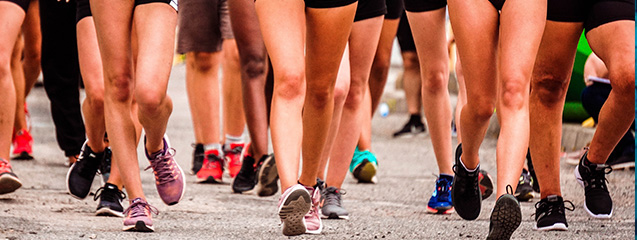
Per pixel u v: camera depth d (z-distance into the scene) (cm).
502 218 1016
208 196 1678
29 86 2094
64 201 1542
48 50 1720
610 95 1255
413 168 2242
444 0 1341
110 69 1189
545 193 1277
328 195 1418
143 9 1152
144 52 1131
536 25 1055
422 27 1366
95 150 1461
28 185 1736
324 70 1140
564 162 2273
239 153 1936
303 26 1109
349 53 1353
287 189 1081
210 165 1895
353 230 1288
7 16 1426
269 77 1703
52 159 2208
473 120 1131
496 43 1090
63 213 1405
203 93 1905
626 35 1136
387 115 3847
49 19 1683
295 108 1102
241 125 1931
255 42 1684
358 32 1333
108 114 1217
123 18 1173
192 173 2002
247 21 1669
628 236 1230
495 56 1089
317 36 1114
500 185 1036
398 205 1603
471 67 1089
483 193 1516
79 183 1468
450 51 3953
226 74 1916
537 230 1277
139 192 1251
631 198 1661
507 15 1061
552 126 1232
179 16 1897
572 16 1157
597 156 1355
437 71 1400
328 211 1401
